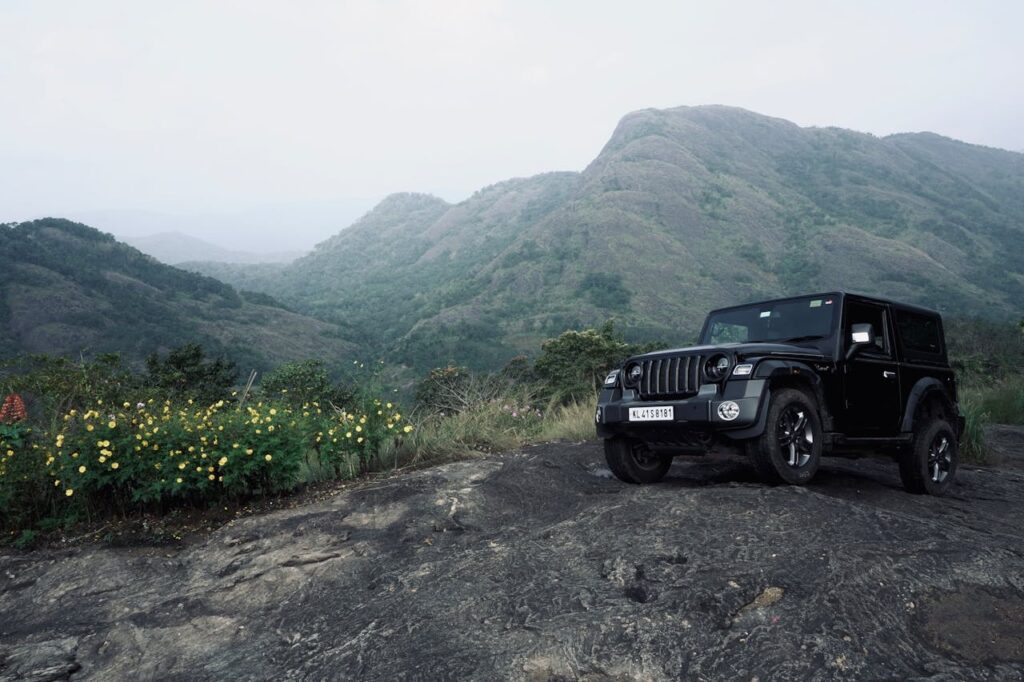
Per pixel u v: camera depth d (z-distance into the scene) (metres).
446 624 3.07
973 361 18.31
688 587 3.03
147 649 3.40
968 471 6.86
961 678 2.41
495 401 9.59
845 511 3.82
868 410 5.25
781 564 3.18
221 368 20.73
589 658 2.65
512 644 2.80
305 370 16.33
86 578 4.36
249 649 3.26
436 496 5.38
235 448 5.61
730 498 4.10
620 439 5.33
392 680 2.66
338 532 4.71
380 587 3.67
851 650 2.56
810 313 5.47
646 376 5.04
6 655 3.46
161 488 5.45
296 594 3.80
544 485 5.72
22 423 6.78
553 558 3.64
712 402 4.51
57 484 5.45
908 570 3.14
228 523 5.27
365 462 6.89
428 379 9.82
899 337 5.83
